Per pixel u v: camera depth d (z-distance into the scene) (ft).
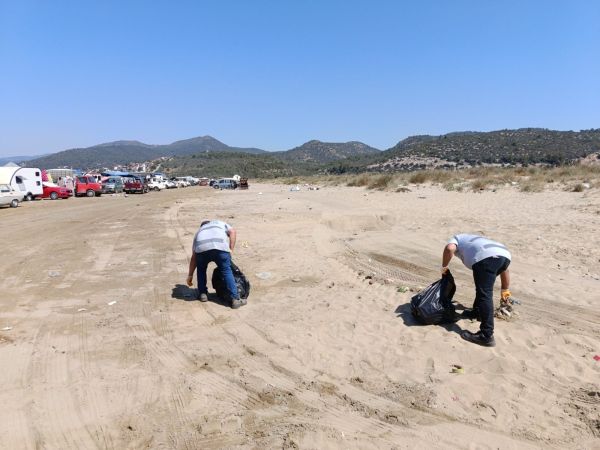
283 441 13.29
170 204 106.63
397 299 25.68
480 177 108.88
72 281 31.50
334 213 65.05
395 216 59.57
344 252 39.22
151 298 27.20
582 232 41.93
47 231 58.70
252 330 21.84
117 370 17.81
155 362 18.53
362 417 14.57
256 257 37.70
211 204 101.35
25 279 32.24
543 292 26.21
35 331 21.94
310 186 163.84
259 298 26.86
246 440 13.41
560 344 19.13
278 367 18.06
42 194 137.90
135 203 114.01
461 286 27.94
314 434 13.61
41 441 13.43
